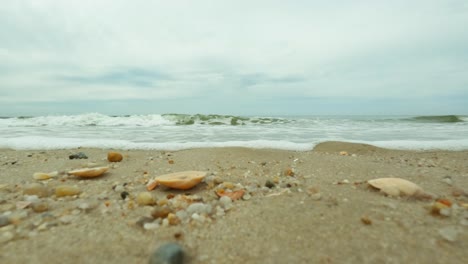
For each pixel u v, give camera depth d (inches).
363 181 125.5
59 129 433.4
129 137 329.4
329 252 63.5
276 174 147.7
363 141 287.4
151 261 58.1
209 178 130.0
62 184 125.2
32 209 90.7
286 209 89.1
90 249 64.6
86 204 93.5
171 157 197.3
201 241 70.2
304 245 67.0
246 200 100.9
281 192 108.7
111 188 119.0
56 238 69.6
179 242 69.5
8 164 169.8
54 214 86.2
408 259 59.7
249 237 71.8
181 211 86.4
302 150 243.3
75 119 549.3
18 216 81.7
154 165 170.1
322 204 92.6
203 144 261.3
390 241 67.1
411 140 298.7
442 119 716.7
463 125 532.7
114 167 163.3
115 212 89.2
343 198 98.3
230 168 163.3
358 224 76.5
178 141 295.4
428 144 259.4
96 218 83.9
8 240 67.7
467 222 76.1
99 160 185.6
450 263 58.0
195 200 101.6
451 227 73.3
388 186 103.9
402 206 89.4
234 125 543.5
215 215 86.6
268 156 201.6
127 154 210.4
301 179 133.0
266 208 90.9
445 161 193.0
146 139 311.1
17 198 101.6
